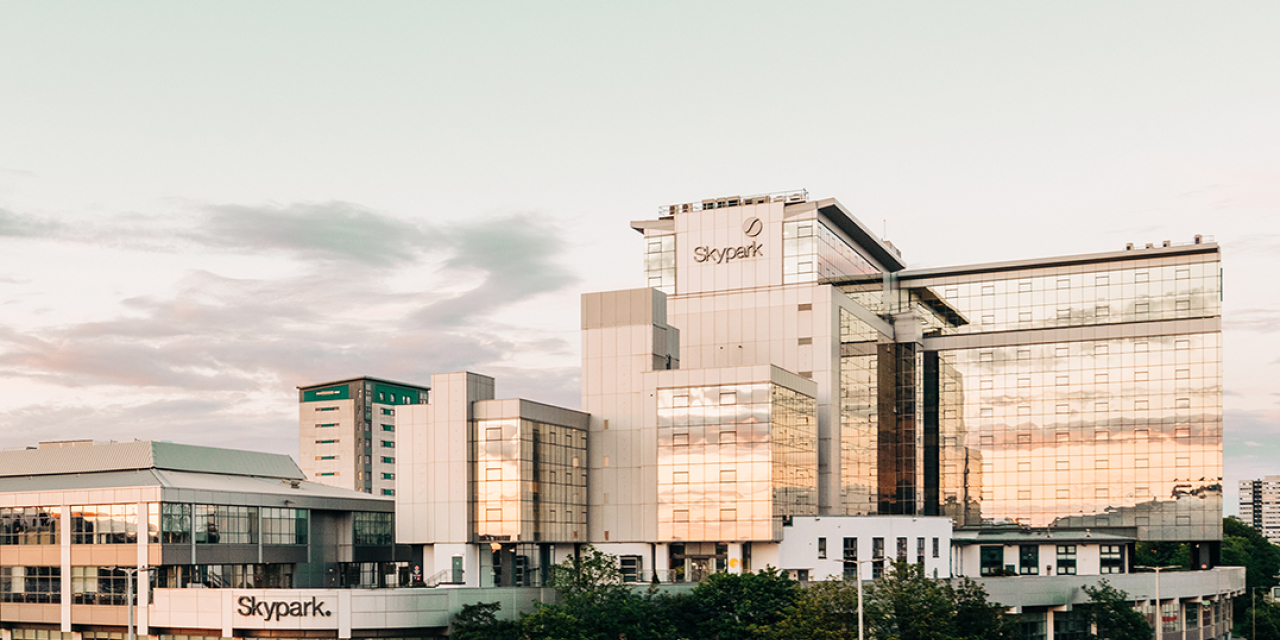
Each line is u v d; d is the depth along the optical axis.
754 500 115.69
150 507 115.81
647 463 122.75
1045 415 174.25
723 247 147.75
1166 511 166.38
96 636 116.69
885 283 176.62
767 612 89.25
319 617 94.88
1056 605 118.56
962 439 177.38
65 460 134.12
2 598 123.19
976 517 174.75
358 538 145.88
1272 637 171.50
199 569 122.12
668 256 151.00
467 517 115.56
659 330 128.00
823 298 140.25
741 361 143.88
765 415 116.69
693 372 121.12
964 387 178.62
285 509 134.75
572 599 89.81
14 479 133.50
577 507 123.69
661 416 122.12
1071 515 170.75
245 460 146.12
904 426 160.25
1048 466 173.00
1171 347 169.75
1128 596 125.00
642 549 121.94
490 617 92.00
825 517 119.31
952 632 82.56
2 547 123.88
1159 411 169.00
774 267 144.00
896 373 163.38
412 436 119.94
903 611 82.56
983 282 180.25
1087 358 173.62
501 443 115.56
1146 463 168.38
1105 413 171.50
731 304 145.75
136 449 130.88
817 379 138.75
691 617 90.88
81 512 119.81
